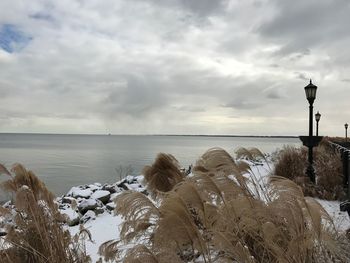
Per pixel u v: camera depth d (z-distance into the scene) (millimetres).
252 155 5988
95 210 9719
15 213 4738
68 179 31344
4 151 93000
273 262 3580
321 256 3760
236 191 4000
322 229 3789
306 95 12047
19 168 5043
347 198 8617
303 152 13492
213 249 3746
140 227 4043
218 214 3758
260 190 4535
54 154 77688
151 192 6109
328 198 9289
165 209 3510
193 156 57406
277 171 11750
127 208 3721
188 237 3479
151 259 3146
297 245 3479
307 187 9734
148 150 99000
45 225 4676
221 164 4395
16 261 4426
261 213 3717
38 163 50375
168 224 3426
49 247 4410
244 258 3475
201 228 4160
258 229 3740
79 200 11141
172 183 6008
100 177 32844
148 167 6191
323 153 12820
